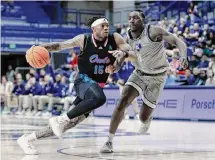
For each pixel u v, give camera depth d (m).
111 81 17.02
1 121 13.56
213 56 13.40
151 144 6.63
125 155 5.23
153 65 5.80
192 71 14.96
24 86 19.55
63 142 6.91
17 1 25.30
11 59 25.38
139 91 5.83
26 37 23.73
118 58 5.36
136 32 5.67
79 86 5.29
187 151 5.69
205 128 10.00
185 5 20.72
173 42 5.46
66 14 25.70
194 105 12.80
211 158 4.94
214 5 19.38
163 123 11.89
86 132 9.15
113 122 5.60
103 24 5.20
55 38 23.98
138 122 12.73
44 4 25.77
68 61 20.62
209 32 16.36
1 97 20.70
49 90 18.28
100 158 4.89
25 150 5.30
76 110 5.10
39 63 5.13
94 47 5.27
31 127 10.68
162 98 13.73
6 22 24.56
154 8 22.41
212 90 12.37
